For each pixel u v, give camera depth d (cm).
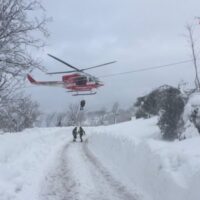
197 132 2138
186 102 2569
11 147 1758
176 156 1062
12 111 1694
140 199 1028
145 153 1277
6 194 973
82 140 3425
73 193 1102
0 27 1498
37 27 1588
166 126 2753
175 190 895
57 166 1589
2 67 1545
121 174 1418
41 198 1027
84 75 2539
